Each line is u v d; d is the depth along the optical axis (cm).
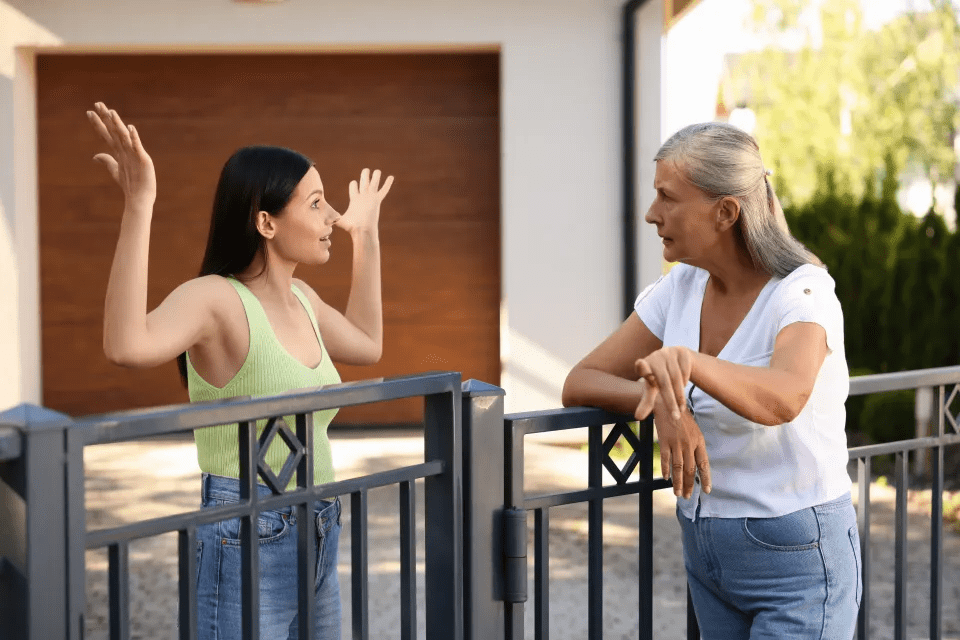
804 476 193
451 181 782
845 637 197
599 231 756
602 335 759
